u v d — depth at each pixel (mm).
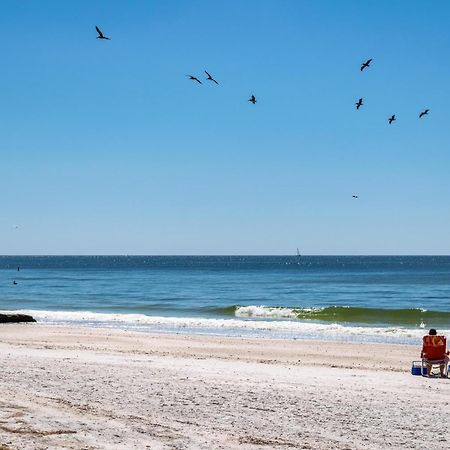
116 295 96000
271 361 29906
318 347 36625
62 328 48031
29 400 17953
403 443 14672
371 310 63562
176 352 33000
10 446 13219
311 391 20953
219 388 20953
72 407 17203
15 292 102875
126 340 39281
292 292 103875
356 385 22453
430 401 19734
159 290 108438
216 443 14102
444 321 57719
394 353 34156
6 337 40688
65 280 144500
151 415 16656
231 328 49719
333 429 15773
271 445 14148
